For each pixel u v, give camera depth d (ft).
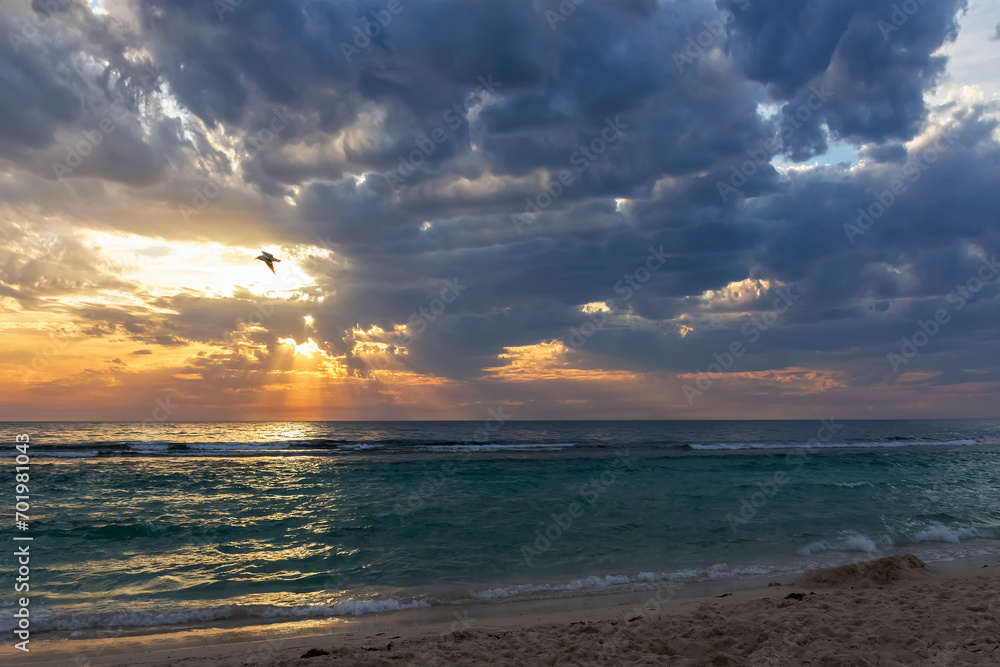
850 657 18.89
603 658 20.33
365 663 20.47
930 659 18.43
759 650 20.53
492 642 22.59
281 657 22.18
